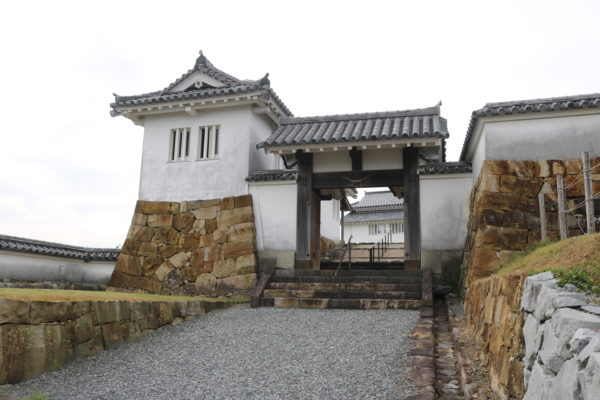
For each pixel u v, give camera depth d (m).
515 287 5.22
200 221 14.41
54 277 14.50
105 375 6.47
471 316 8.52
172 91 15.25
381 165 13.38
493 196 10.02
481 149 10.91
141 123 16.00
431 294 10.59
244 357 7.20
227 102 14.41
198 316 10.32
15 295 6.68
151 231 14.68
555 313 3.68
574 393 2.97
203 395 5.70
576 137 10.01
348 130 13.24
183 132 15.41
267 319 9.74
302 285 12.06
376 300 10.78
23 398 5.50
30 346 6.26
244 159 14.43
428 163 12.94
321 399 5.41
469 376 5.79
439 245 12.51
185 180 14.93
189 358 7.25
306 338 8.13
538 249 7.82
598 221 9.23
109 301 7.88
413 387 5.61
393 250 23.92
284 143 12.86
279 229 13.74
